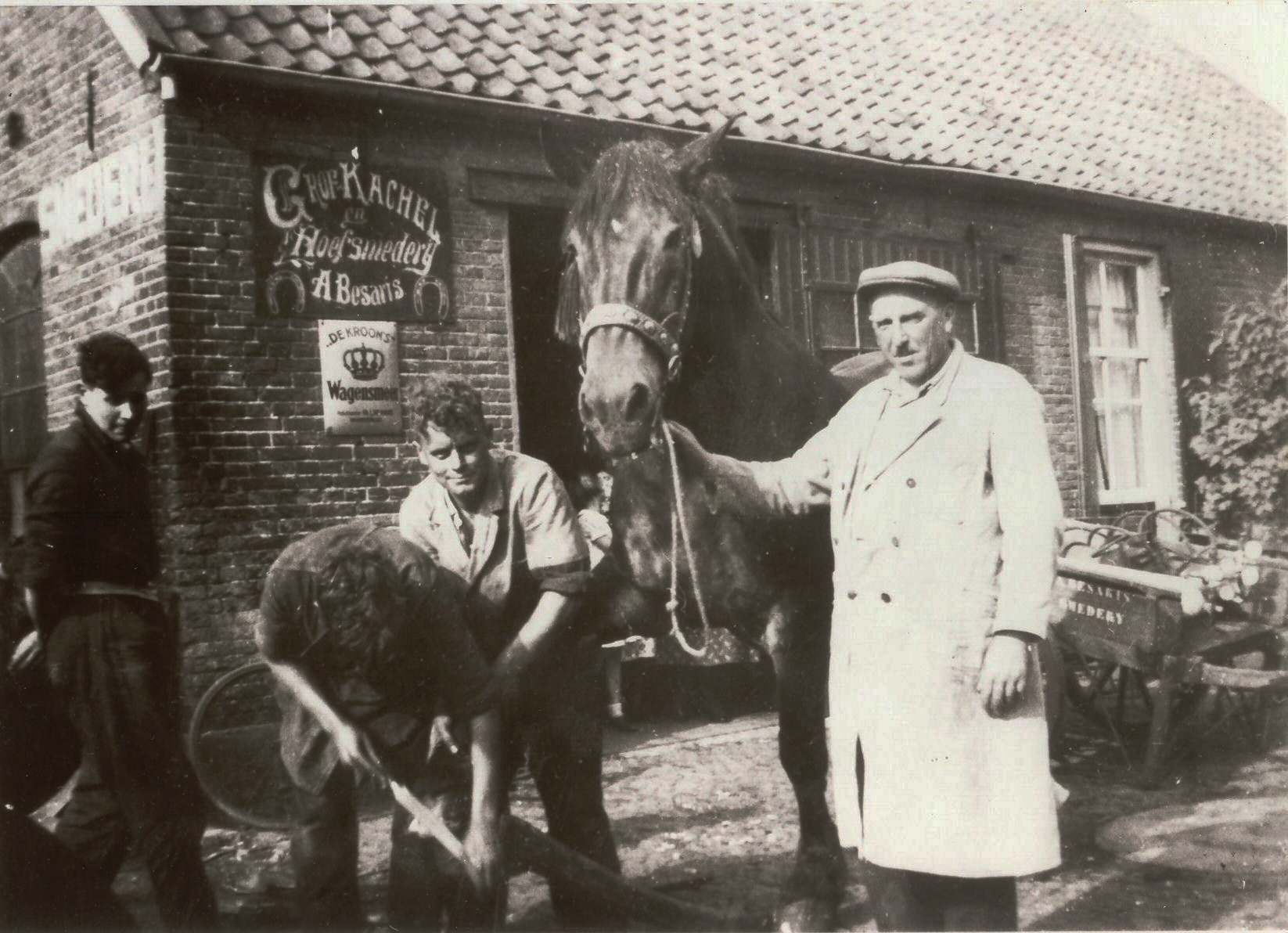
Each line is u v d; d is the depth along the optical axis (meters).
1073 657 5.42
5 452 6.11
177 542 4.84
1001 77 8.48
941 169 7.05
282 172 5.15
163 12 4.93
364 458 5.33
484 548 2.54
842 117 6.96
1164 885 3.35
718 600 2.92
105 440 2.95
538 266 7.32
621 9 6.86
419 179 5.52
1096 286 8.43
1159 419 8.62
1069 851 3.71
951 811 2.14
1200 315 8.75
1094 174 7.95
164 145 4.88
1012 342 7.71
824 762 3.13
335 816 2.45
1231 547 5.45
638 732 6.02
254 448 5.04
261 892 3.31
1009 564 2.11
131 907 3.43
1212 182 8.63
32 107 5.86
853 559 2.32
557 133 3.32
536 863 2.49
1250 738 5.13
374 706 2.42
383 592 2.27
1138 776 4.67
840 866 3.08
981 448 2.20
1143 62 9.61
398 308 5.45
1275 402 8.08
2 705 2.71
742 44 7.24
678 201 2.77
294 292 5.16
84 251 5.42
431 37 5.68
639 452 2.59
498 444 5.72
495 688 2.39
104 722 2.79
